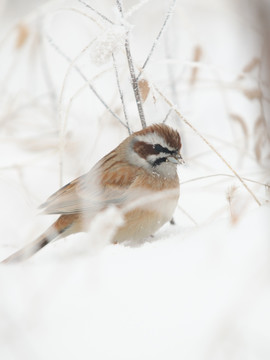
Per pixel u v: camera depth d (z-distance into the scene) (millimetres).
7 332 5074
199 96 15094
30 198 11625
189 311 5320
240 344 4566
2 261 8914
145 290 5875
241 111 14312
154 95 9680
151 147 10203
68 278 6359
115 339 5012
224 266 6102
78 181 10188
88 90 15266
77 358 4781
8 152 13422
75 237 10305
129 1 17984
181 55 15438
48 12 10867
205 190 10602
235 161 12398
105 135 13070
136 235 9898
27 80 16031
